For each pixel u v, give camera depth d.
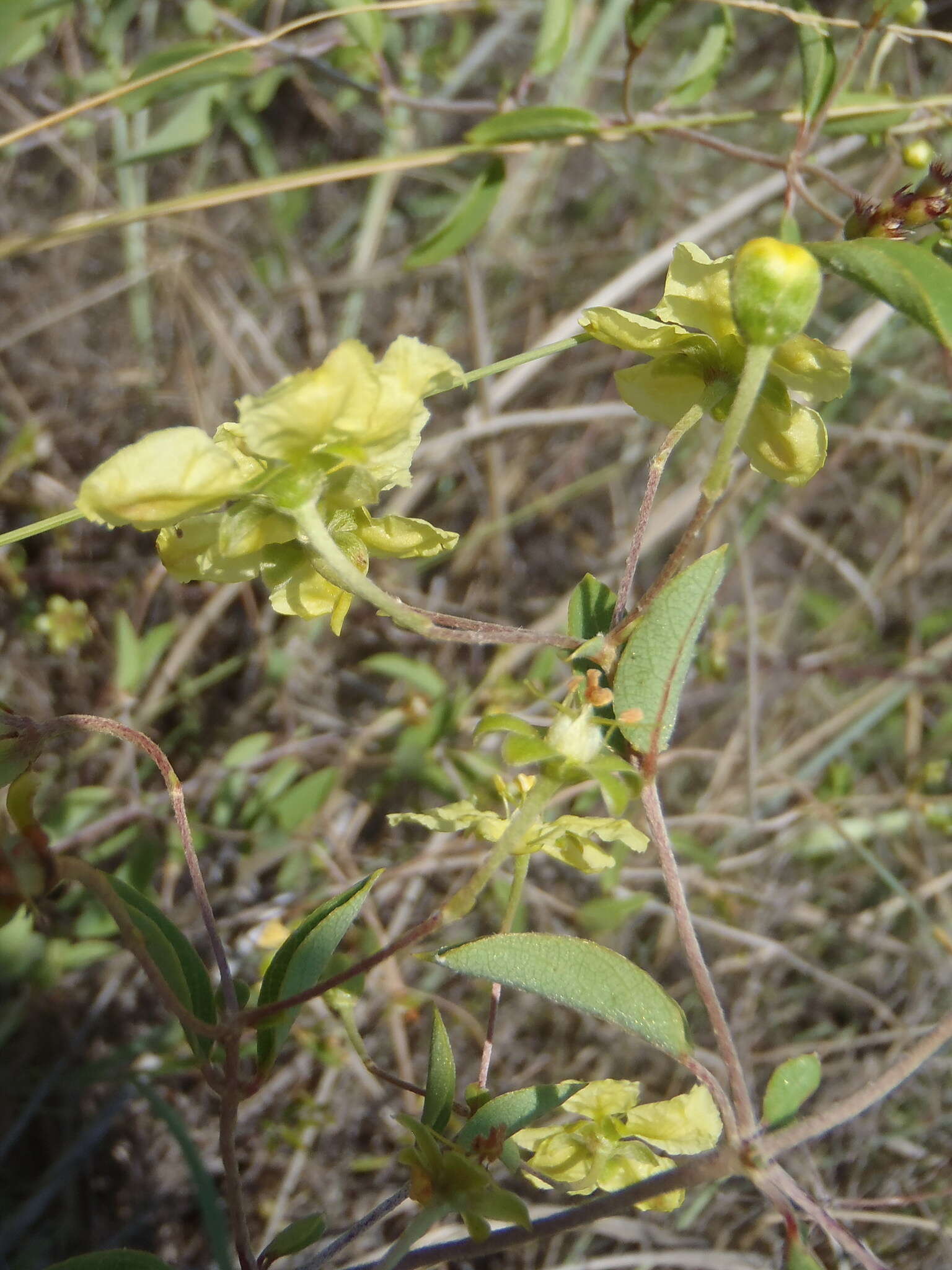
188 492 0.15
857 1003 0.36
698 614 0.17
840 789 0.37
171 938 0.18
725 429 0.16
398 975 0.31
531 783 0.18
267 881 0.35
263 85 0.37
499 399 0.39
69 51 0.40
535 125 0.25
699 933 0.36
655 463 0.18
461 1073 0.33
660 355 0.18
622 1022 0.16
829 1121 0.16
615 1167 0.18
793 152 0.23
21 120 0.42
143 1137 0.32
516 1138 0.18
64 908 0.30
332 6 0.28
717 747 0.41
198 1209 0.32
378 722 0.34
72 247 0.42
